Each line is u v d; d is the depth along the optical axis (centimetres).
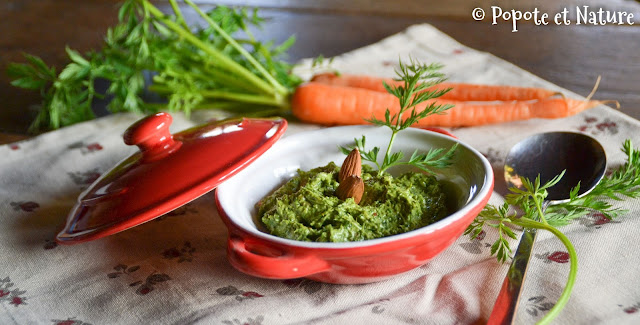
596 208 40
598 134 50
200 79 57
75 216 40
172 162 39
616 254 39
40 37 73
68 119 56
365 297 38
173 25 54
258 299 38
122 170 40
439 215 39
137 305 38
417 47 64
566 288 35
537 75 59
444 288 38
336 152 43
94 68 53
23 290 40
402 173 43
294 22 74
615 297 36
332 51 66
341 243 35
